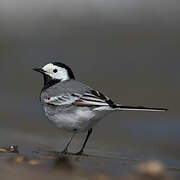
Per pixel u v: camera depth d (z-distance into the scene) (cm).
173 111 1631
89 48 2544
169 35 2630
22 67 2331
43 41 2719
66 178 772
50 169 830
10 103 1775
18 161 884
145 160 1047
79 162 918
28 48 2600
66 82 1134
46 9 3138
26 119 1580
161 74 2083
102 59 2356
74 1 3164
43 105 1130
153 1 3005
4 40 2727
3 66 2336
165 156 1148
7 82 2084
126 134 1412
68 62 2361
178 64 2217
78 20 2964
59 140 1308
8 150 1020
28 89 1989
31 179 757
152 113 1602
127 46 2514
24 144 1169
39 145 1173
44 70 1178
